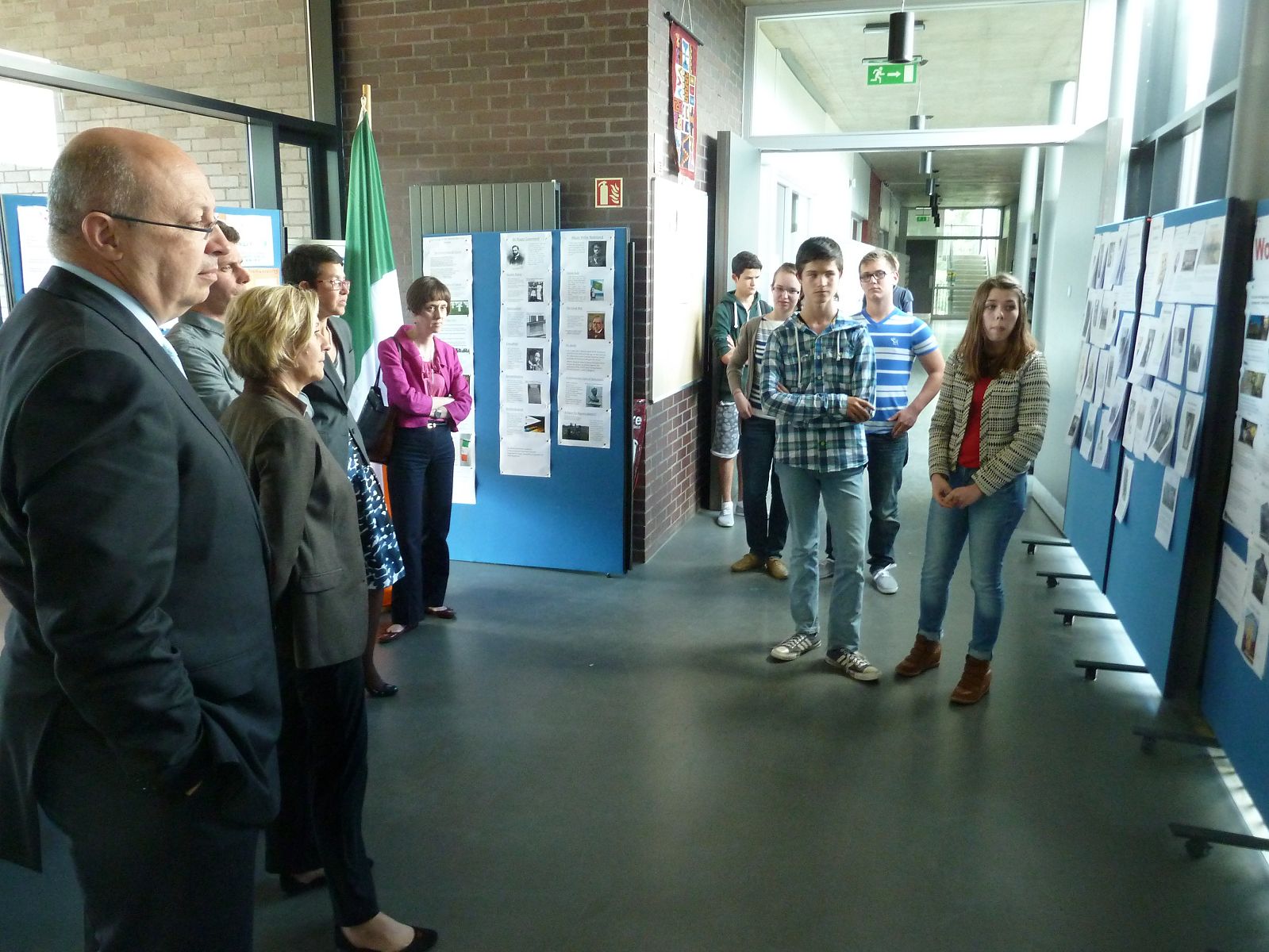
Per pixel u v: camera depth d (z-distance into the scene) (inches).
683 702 125.0
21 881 87.7
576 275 169.9
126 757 43.6
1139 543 132.6
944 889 85.8
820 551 193.2
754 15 240.5
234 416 70.7
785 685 130.5
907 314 164.6
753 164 232.1
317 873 86.6
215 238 94.0
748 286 203.0
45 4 209.0
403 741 114.2
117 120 211.0
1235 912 82.7
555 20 172.2
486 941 78.5
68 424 40.3
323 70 183.6
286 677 71.6
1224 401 107.2
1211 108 154.1
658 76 176.1
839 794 102.1
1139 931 80.0
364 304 163.2
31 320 43.6
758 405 173.6
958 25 271.3
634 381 181.0
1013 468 115.1
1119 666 130.9
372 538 113.6
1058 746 113.0
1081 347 185.9
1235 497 101.5
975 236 1095.0
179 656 44.7
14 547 43.8
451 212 178.9
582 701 125.5
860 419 124.8
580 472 177.5
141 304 47.5
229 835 48.8
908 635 149.4
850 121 433.1
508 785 103.9
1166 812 98.8
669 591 170.2
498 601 164.6
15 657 46.4
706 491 233.0
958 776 106.0
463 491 185.3
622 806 99.7
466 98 179.5
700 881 87.0
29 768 45.9
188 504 46.5
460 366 152.1
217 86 200.4
